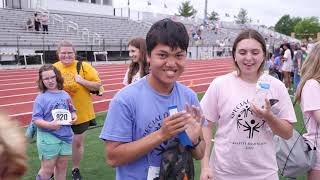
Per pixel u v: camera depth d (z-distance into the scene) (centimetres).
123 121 223
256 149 302
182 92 246
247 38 298
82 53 2877
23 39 2525
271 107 295
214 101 313
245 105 299
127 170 229
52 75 433
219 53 4303
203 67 2697
